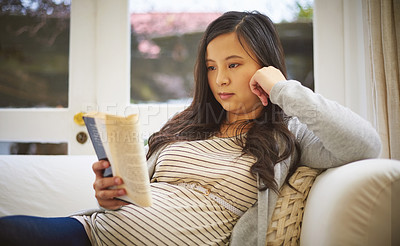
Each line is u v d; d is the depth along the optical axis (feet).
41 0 5.49
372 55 4.36
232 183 3.01
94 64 5.42
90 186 3.92
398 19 4.26
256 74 3.21
